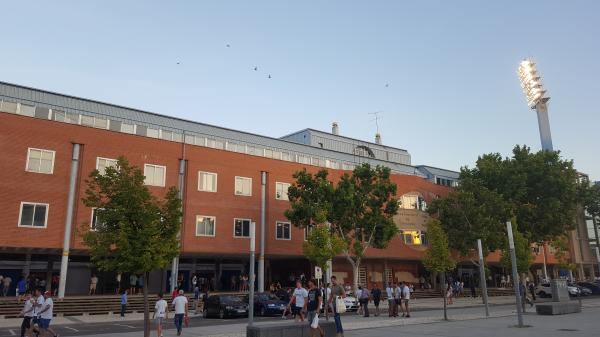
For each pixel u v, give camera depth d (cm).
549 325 1872
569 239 7175
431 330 1761
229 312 2661
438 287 5222
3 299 2722
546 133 6712
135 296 3186
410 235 4894
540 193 4788
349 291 3534
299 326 1434
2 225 2873
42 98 3909
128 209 1419
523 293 2692
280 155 4962
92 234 1412
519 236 3328
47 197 3055
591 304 3316
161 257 1437
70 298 2944
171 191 1536
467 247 4331
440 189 5366
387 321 2178
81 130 3275
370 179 3856
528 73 6894
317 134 6044
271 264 4881
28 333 1636
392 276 5081
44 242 2988
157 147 3594
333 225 3725
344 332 1722
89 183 1495
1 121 2983
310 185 3697
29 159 3044
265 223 4044
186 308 2123
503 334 1590
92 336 1723
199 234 3650
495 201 4403
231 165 3956
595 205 5647
